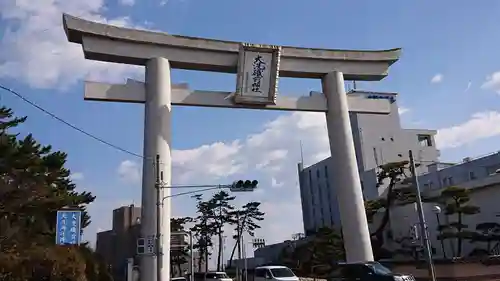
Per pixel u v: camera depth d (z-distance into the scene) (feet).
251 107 90.68
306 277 167.73
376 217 178.81
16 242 92.38
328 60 97.45
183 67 89.20
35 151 99.86
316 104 94.79
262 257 258.98
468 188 150.41
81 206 131.13
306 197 259.80
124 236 179.93
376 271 73.20
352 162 90.79
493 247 136.56
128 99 82.48
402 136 219.82
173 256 221.87
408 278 71.61
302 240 219.82
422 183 182.29
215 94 88.48
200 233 236.02
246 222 234.58
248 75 88.58
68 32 81.41
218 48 89.45
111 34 82.99
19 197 92.94
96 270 119.03
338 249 159.74
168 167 79.20
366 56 99.66
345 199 88.38
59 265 97.25
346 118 93.61
